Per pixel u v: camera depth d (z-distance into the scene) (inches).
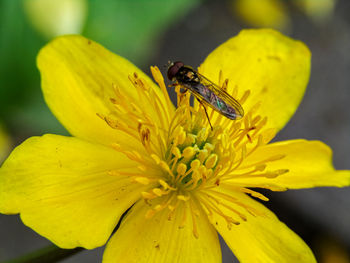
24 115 4.9
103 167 3.1
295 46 3.5
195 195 3.2
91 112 3.2
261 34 3.5
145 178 3.0
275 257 3.1
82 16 4.5
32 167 3.0
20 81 4.8
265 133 3.2
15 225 5.5
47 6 4.5
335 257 5.7
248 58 3.5
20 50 4.6
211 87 3.3
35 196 3.0
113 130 3.3
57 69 3.2
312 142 3.3
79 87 3.3
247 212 3.2
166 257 3.0
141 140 3.1
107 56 3.4
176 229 3.1
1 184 2.9
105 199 3.1
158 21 4.9
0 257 5.4
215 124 3.3
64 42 3.3
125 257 3.0
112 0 4.8
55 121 5.0
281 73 3.5
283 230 3.1
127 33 4.8
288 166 3.3
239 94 3.5
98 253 5.5
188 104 3.2
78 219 3.0
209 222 3.1
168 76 3.3
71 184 3.0
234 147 3.2
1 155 5.1
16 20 4.6
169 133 3.3
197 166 3.1
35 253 3.2
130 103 3.1
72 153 3.1
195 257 3.0
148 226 3.1
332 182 3.2
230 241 3.1
